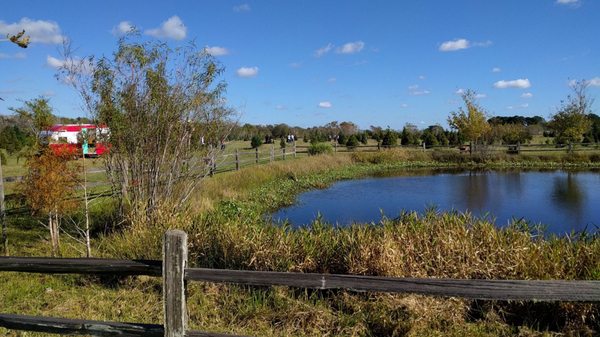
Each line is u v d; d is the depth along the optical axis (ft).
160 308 16.43
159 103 26.68
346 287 9.03
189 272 9.09
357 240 18.88
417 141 137.69
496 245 17.66
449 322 14.96
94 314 16.03
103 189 40.70
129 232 24.31
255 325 15.23
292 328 14.97
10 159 73.41
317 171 81.00
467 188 63.16
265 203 49.62
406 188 64.39
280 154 95.71
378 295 16.07
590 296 8.47
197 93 27.96
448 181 71.97
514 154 103.04
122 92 26.55
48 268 9.80
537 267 16.26
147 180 27.14
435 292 8.85
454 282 8.80
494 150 106.32
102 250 23.88
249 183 58.13
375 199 55.01
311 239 20.40
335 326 15.03
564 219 41.29
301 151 109.60
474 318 15.44
